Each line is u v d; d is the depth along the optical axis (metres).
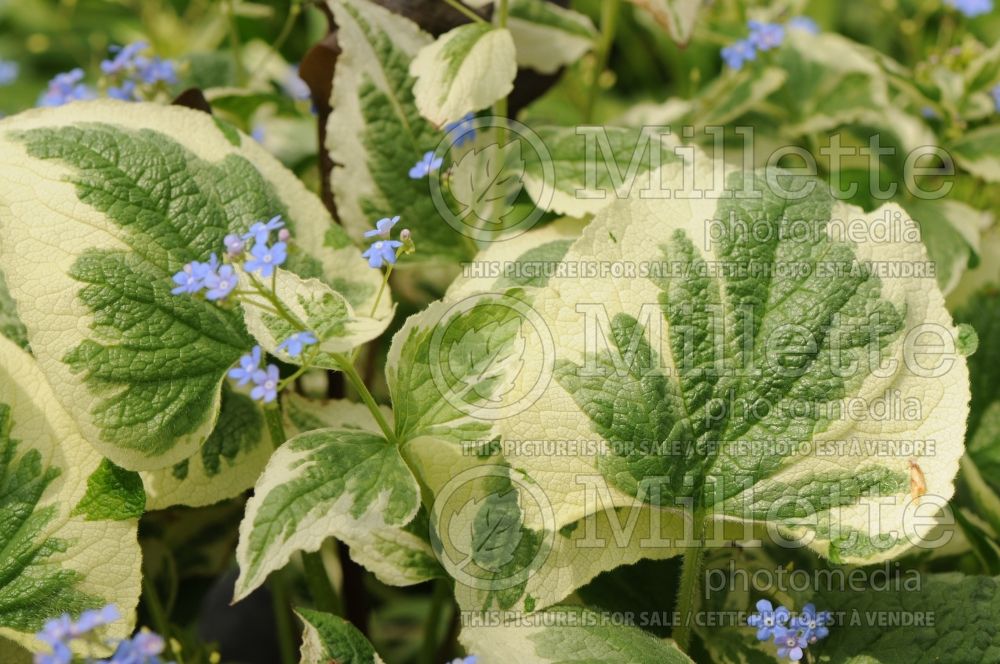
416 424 0.62
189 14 0.91
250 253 0.62
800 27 0.82
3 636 0.62
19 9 1.08
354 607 0.70
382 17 0.70
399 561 0.62
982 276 0.74
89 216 0.63
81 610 0.62
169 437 0.62
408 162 0.69
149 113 0.66
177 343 0.63
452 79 0.66
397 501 0.60
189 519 0.73
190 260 0.64
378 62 0.69
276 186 0.66
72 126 0.64
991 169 0.76
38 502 0.62
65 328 0.62
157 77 0.74
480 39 0.67
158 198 0.64
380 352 0.78
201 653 0.69
